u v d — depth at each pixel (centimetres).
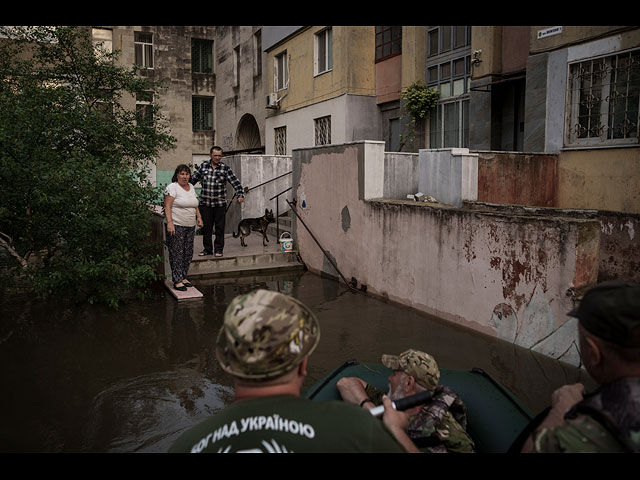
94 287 717
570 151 830
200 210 909
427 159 805
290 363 130
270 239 1115
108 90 1034
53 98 788
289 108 1692
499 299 562
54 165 659
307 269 948
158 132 1059
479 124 1085
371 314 666
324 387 305
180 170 730
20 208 669
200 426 136
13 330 595
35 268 684
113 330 598
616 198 768
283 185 1288
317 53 1532
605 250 646
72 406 412
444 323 626
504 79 1033
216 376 473
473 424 280
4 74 933
